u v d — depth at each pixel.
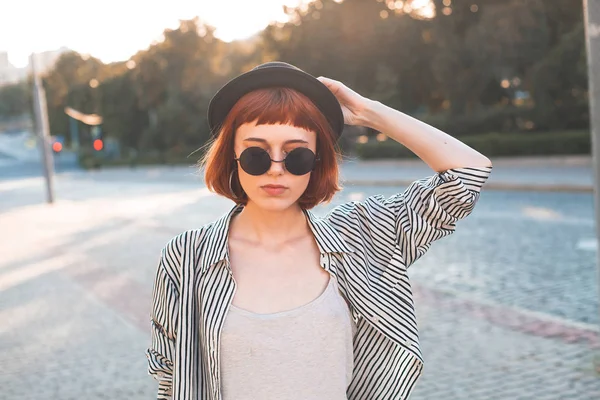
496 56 25.08
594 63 4.49
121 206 21.94
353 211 1.67
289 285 1.52
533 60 25.02
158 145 56.03
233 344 1.47
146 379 4.97
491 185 18.84
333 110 1.56
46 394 4.77
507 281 7.34
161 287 1.58
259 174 1.47
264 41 38.56
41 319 6.96
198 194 24.59
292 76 1.50
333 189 1.61
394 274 1.61
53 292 8.36
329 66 34.81
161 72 55.12
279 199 1.49
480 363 4.82
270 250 1.56
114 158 60.84
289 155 1.47
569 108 25.30
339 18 34.22
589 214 12.23
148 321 6.62
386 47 32.41
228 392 1.47
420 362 1.58
